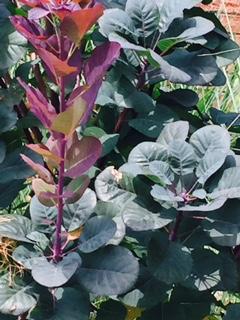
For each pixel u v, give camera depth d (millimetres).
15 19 422
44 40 405
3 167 517
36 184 443
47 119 415
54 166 436
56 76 410
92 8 370
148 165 503
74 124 390
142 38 547
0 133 523
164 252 498
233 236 490
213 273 527
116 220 493
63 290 480
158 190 479
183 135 527
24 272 510
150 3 544
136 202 501
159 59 514
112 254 474
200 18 546
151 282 534
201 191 484
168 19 543
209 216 500
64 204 458
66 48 415
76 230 471
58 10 375
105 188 509
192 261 496
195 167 504
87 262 474
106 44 410
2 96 551
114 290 460
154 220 490
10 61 518
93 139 418
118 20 532
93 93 413
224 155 494
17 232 484
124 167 495
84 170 427
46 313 466
